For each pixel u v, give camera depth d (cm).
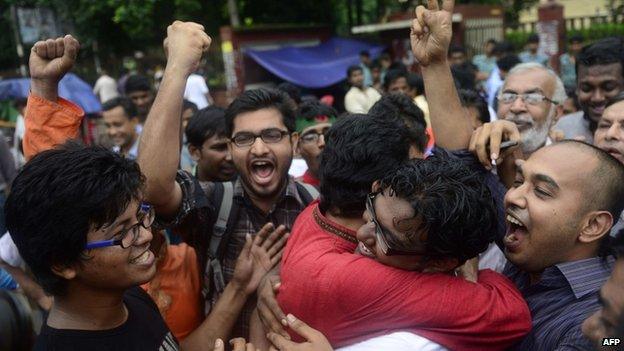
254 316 181
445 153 186
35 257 137
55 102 195
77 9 1269
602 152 157
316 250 160
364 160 163
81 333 144
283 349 149
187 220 202
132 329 153
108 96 1122
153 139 171
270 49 1170
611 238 147
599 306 136
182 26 185
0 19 1441
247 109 219
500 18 1345
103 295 145
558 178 154
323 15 1391
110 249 139
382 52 1302
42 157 138
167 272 221
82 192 133
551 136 304
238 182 224
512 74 283
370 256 156
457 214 139
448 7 191
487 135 185
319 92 1200
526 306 155
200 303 227
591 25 1471
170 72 177
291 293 156
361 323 147
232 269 211
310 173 335
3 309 132
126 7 1196
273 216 221
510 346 157
